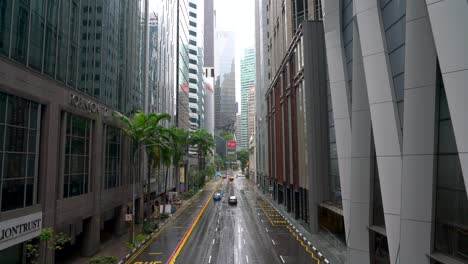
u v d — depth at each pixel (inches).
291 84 1691.7
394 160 614.2
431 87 512.4
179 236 1317.7
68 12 953.5
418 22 524.7
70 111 939.3
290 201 1835.6
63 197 897.5
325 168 1305.4
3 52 666.8
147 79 1902.1
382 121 638.5
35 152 790.5
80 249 1114.1
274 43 2399.1
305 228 1414.9
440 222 510.0
